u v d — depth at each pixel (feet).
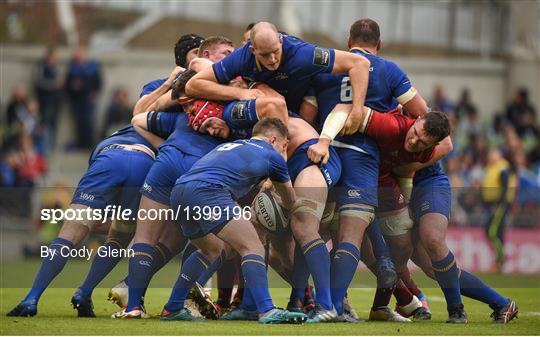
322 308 69.87
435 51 215.10
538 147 181.78
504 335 64.90
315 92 75.56
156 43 207.31
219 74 72.43
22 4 199.31
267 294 67.97
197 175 68.59
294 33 203.82
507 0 214.48
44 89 186.91
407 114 76.64
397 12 213.05
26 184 166.09
